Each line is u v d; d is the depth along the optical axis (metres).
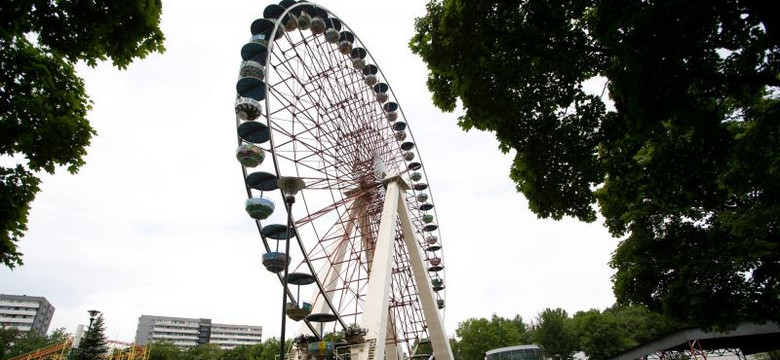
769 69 8.36
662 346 31.27
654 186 11.32
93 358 60.88
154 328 161.25
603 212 21.50
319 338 26.61
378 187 34.91
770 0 6.59
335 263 32.09
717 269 17.17
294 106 30.02
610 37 7.78
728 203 17.05
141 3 9.41
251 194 28.42
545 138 11.58
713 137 8.45
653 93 7.46
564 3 9.62
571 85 10.84
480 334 71.06
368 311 24.88
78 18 9.04
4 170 9.54
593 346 62.94
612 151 11.30
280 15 31.55
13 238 9.37
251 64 28.47
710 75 8.02
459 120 12.87
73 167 10.55
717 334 28.98
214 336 168.75
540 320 74.62
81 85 10.54
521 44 10.27
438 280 44.69
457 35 11.01
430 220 46.09
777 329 27.62
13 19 8.19
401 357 37.22
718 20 7.62
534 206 12.73
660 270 19.39
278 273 26.81
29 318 138.00
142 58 10.20
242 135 28.02
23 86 9.52
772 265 16.11
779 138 9.40
